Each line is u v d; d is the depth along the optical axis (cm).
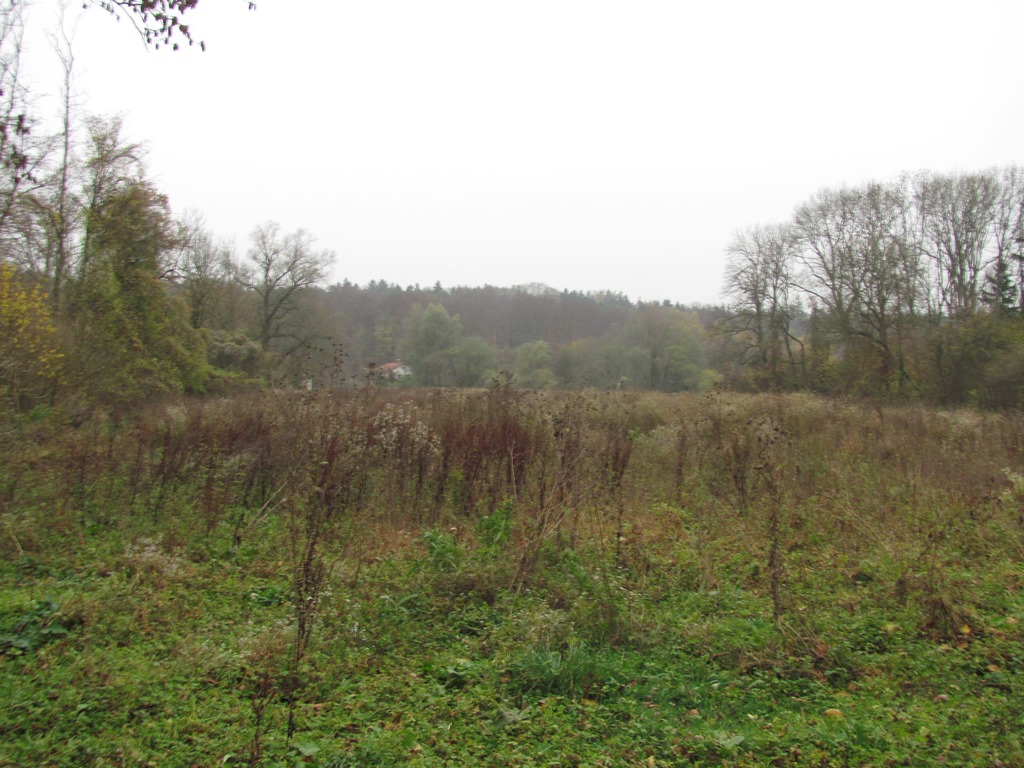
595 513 790
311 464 851
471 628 564
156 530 774
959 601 585
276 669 482
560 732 410
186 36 490
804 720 433
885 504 864
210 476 919
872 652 537
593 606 571
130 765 364
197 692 452
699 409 1602
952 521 743
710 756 395
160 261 2244
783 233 3638
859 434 1358
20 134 578
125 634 530
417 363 4188
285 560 704
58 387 1479
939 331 2895
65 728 397
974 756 382
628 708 444
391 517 817
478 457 930
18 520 757
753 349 3881
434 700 447
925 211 3241
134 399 1800
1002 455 1159
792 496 892
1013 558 702
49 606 548
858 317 3216
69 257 1906
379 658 513
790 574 682
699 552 737
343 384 1345
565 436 847
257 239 3878
